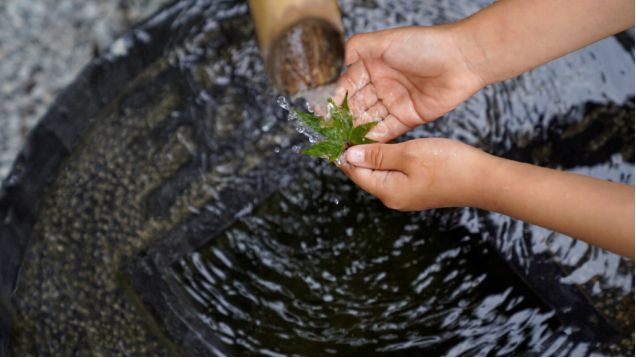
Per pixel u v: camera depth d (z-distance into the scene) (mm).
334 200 930
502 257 892
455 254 903
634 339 839
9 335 833
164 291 881
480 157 775
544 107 929
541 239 890
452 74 835
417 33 830
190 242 905
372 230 918
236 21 951
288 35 678
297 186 934
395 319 881
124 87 933
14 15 946
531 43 807
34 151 899
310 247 914
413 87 860
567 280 871
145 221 902
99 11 946
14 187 882
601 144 909
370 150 812
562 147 914
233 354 865
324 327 881
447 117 934
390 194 821
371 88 873
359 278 900
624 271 868
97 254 879
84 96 923
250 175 932
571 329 855
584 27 790
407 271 901
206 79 945
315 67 702
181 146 929
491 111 933
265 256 910
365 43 846
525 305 875
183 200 917
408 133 930
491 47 815
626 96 918
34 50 935
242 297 892
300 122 936
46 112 913
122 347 843
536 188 747
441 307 884
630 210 709
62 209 889
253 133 940
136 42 941
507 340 861
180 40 947
